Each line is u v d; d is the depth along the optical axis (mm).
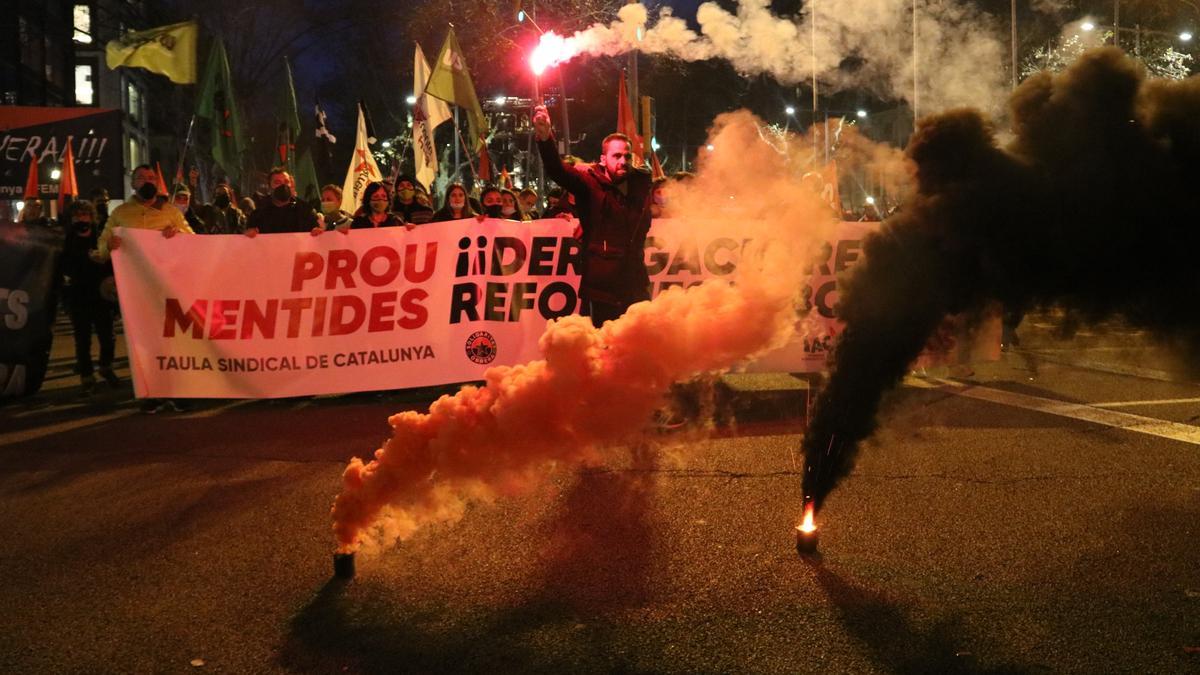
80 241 8258
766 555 3889
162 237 7457
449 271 7855
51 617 3389
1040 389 7758
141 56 12453
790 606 3383
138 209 7945
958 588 3543
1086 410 6844
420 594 3533
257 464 5586
